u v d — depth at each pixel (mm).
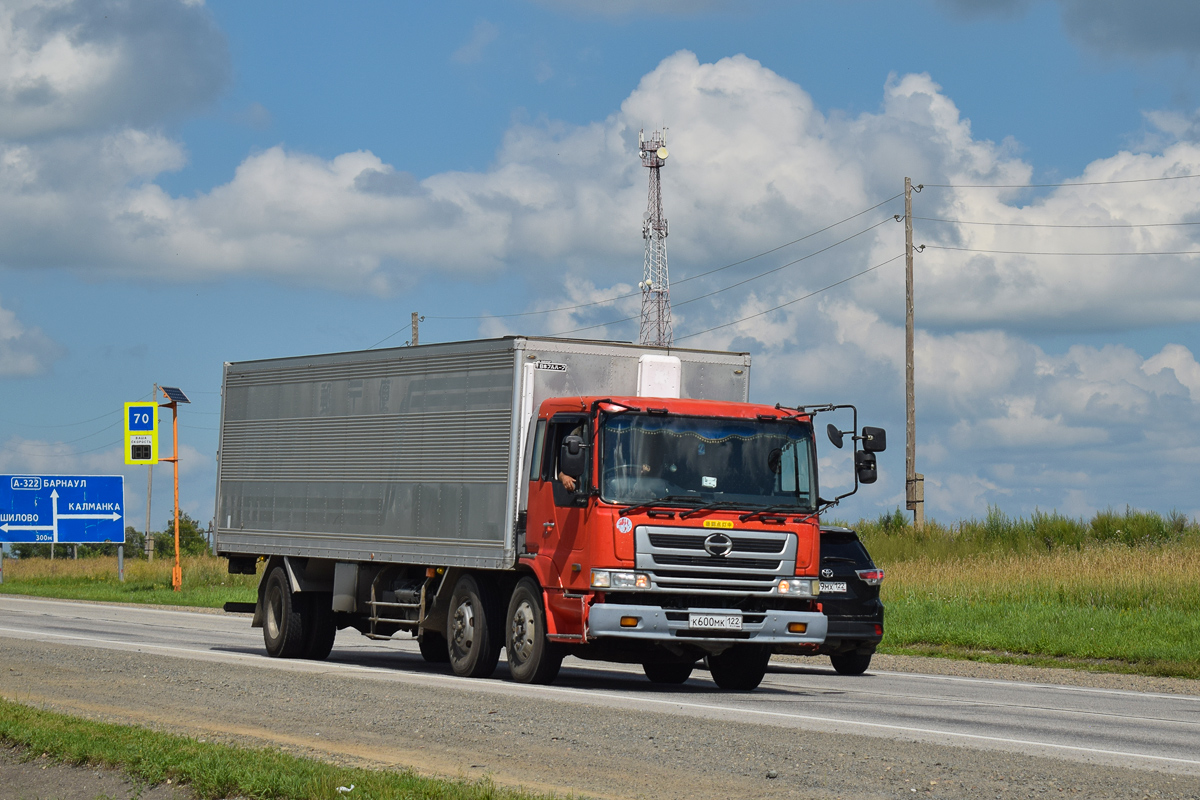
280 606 20125
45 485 55094
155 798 8984
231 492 21531
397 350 18141
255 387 21188
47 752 10305
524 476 15852
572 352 16234
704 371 16953
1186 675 18969
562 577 14828
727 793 8336
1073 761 9617
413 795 8086
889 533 43688
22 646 19578
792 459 15172
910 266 44656
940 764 9297
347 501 18859
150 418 51281
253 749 9914
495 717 11625
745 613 14625
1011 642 22234
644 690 15320
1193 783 8781
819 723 11703
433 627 17375
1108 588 27172
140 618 31484
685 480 14680
